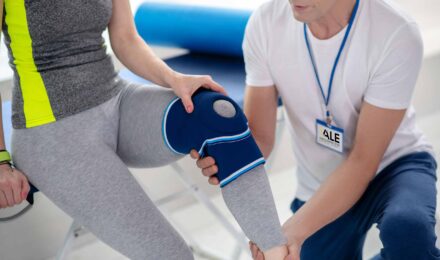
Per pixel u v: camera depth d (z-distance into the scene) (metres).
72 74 1.22
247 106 1.58
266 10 1.50
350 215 1.61
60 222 2.22
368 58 1.38
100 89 1.26
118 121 1.30
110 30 1.39
